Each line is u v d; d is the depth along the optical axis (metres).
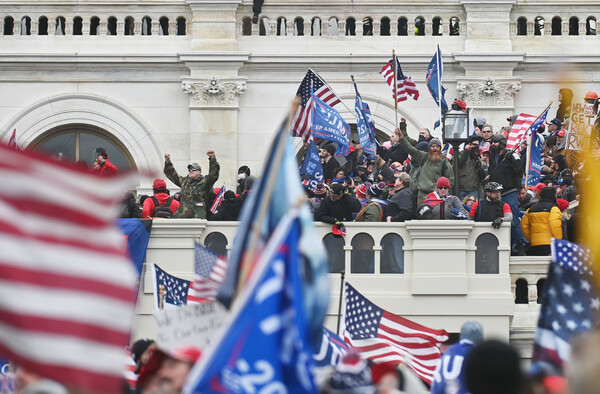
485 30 56.53
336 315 37.38
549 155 48.25
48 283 13.26
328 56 56.41
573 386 12.60
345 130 45.69
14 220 13.24
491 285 37.41
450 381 21.52
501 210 38.28
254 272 14.58
